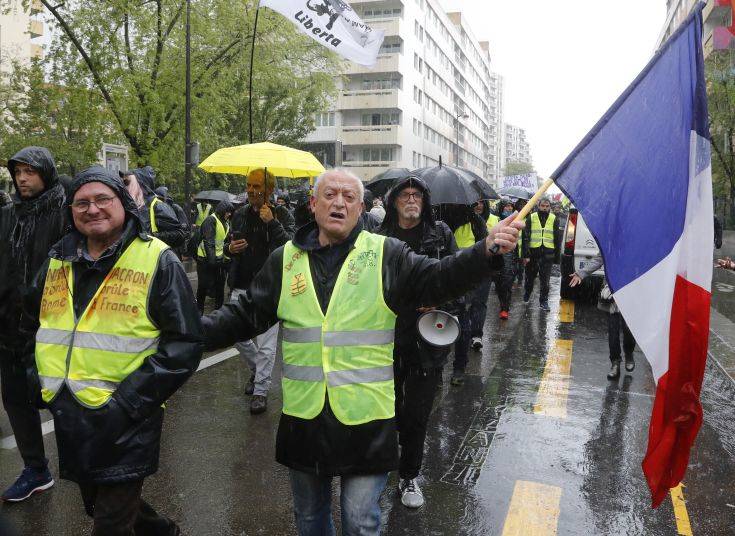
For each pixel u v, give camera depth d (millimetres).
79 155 15781
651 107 2908
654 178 2889
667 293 2885
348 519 2531
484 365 7262
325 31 9898
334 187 2568
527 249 10805
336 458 2490
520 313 10625
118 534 2506
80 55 16125
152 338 2557
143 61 16391
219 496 3922
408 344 3723
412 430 3773
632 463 4508
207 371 6781
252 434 4965
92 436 2445
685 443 2869
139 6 15977
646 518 3732
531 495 3992
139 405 2467
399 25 52094
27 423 3775
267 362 5492
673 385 2865
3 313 3582
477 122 91250
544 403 5844
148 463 2535
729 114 24344
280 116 26438
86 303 2549
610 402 5887
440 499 3928
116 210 2549
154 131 16969
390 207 4203
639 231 2887
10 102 19016
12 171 3512
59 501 3779
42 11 15781
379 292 2566
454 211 5941
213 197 14578
